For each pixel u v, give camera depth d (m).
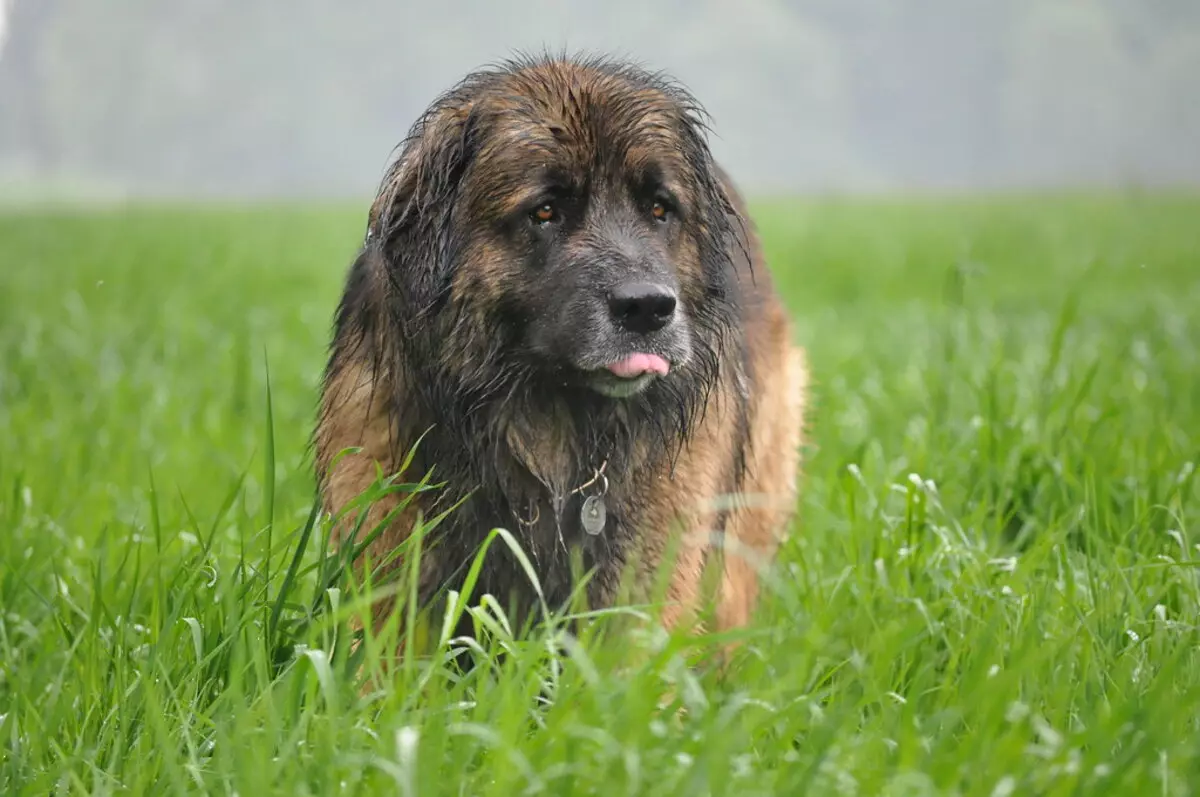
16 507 9.34
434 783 5.27
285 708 5.97
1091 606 7.45
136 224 47.09
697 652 7.20
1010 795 5.22
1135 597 7.34
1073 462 9.63
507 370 7.40
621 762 5.22
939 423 11.24
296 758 5.52
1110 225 42.78
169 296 25.34
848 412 13.51
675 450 7.63
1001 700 5.69
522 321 7.34
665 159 7.48
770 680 6.79
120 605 7.89
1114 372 13.93
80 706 6.74
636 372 7.14
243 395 14.72
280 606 6.70
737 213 8.68
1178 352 16.20
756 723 5.82
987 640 6.52
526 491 7.51
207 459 12.33
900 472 10.17
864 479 9.69
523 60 7.93
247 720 5.73
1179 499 8.96
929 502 8.48
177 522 9.28
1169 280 28.62
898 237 38.69
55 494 10.62
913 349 17.84
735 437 8.27
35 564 8.88
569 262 7.20
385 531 7.14
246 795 5.24
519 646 6.21
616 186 7.34
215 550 8.83
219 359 17.83
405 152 7.59
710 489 7.81
